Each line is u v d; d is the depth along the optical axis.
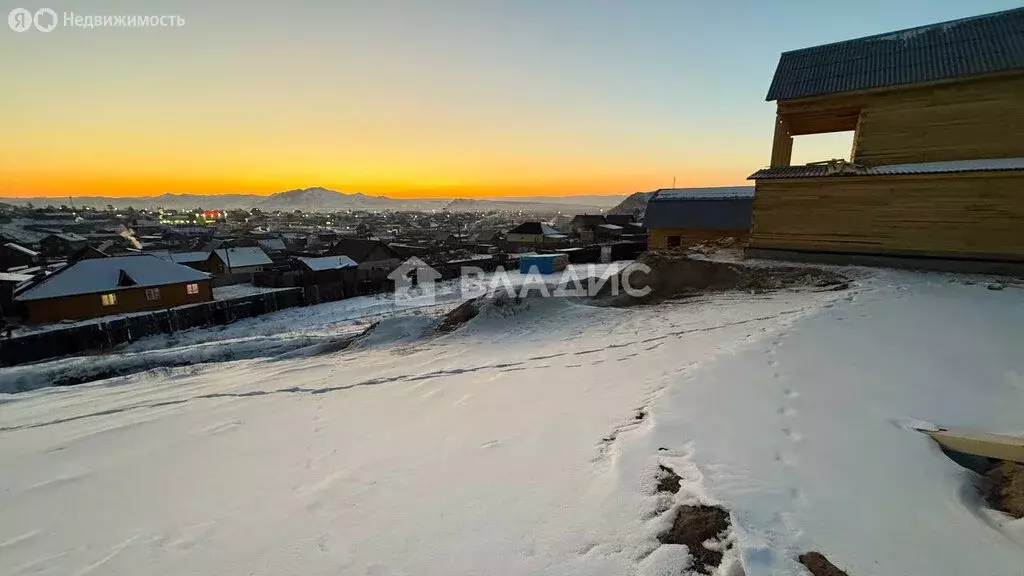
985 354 5.27
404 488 3.72
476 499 3.39
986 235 10.23
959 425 3.70
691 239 22.05
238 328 18.27
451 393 6.57
